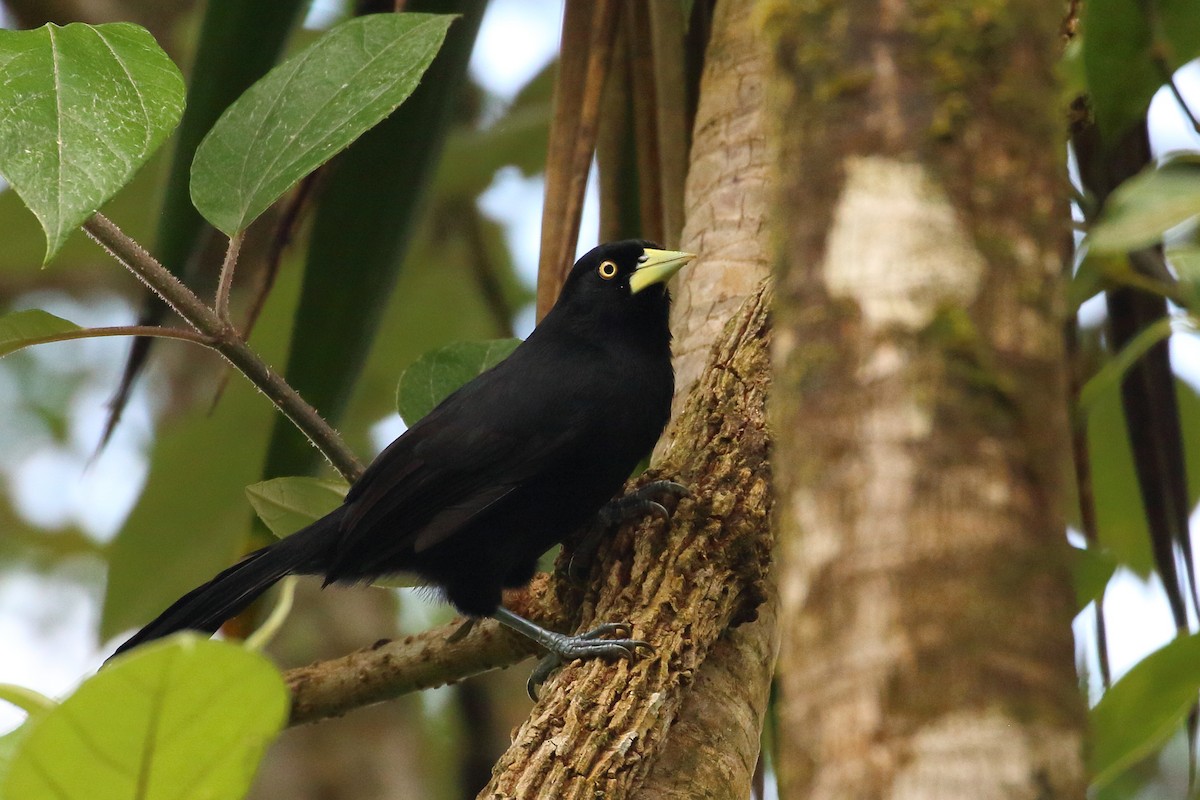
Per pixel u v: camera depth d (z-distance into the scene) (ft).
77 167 14.80
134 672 9.41
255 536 28.04
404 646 23.59
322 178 24.73
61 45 15.58
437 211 44.21
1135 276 15.53
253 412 37.83
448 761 46.16
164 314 23.61
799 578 9.11
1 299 50.39
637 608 18.97
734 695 18.81
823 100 9.63
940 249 9.16
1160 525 21.13
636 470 29.91
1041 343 9.10
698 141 24.85
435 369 25.55
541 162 44.16
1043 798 8.13
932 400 8.88
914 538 8.66
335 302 24.79
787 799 9.05
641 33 26.35
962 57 9.39
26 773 9.86
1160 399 21.24
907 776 8.26
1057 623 8.53
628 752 17.28
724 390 21.09
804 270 9.53
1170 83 16.31
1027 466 8.79
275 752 39.70
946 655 8.39
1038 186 9.36
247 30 24.07
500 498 25.58
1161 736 13.92
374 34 19.88
